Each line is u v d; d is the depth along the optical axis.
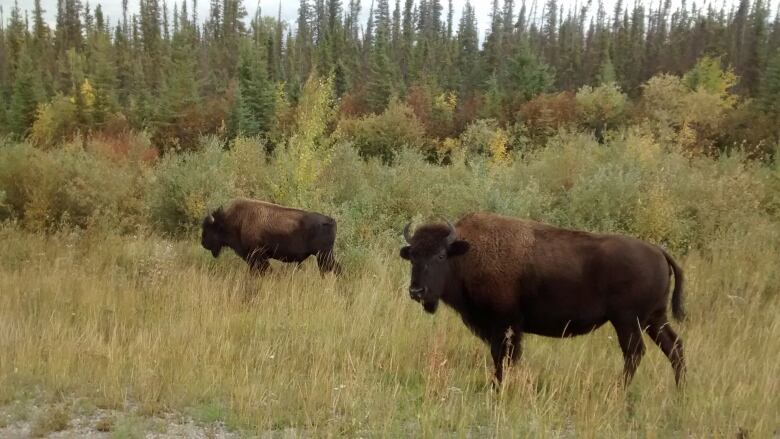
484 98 39.69
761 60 47.59
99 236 11.35
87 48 73.06
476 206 10.30
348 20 106.38
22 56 56.12
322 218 9.49
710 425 4.55
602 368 5.83
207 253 10.64
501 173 12.69
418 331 6.72
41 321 6.69
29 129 38.38
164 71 59.47
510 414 4.67
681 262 9.24
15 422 4.56
